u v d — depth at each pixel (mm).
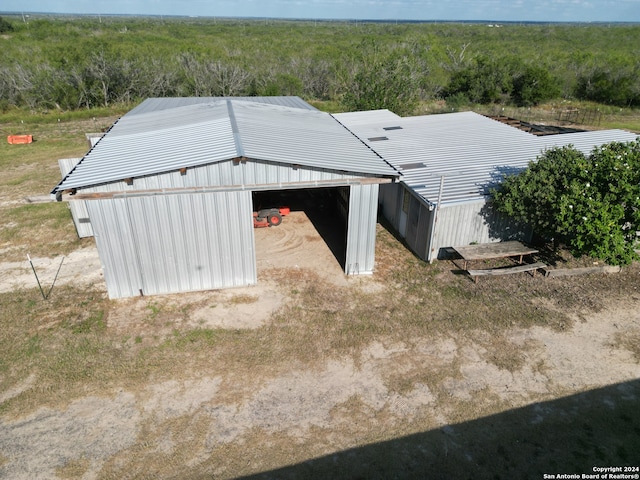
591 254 12156
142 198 11250
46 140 29828
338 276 13500
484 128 22234
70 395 9250
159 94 43812
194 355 10320
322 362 10156
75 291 12680
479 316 11711
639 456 8016
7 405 9000
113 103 42000
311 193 19969
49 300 12250
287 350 10492
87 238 15922
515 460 7934
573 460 7934
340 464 7840
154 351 10422
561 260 14359
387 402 9133
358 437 8367
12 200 19438
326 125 17922
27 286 12961
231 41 73188
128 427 8539
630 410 8969
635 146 13797
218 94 44594
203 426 8562
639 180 12305
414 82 34250
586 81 45375
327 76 46844
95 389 9391
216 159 11250
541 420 8742
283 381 9633
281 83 44875
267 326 11273
